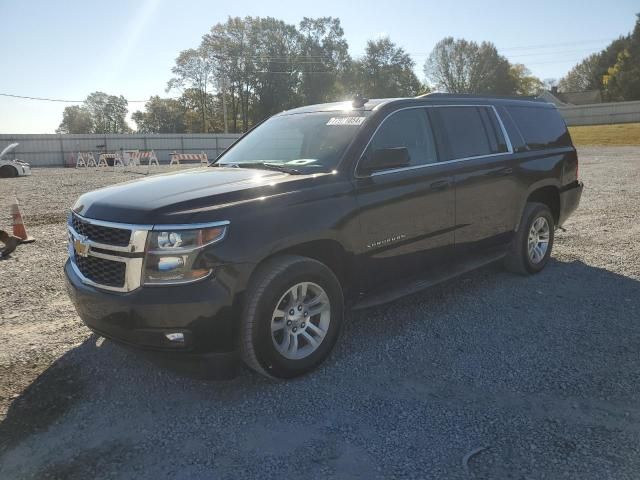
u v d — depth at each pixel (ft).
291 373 11.93
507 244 18.53
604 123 218.59
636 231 27.27
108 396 11.52
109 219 11.01
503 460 9.16
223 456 9.40
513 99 19.92
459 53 313.32
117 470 9.04
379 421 10.43
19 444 9.78
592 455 9.25
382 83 294.46
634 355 13.16
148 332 10.48
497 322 15.44
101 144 165.89
